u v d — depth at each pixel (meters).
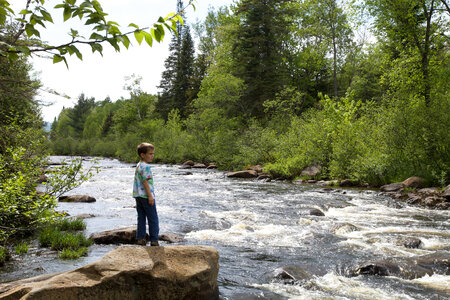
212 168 33.34
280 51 43.12
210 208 12.12
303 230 8.94
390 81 19.61
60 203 12.76
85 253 6.79
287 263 6.33
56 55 2.11
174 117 49.62
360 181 18.27
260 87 39.94
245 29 39.97
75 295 3.49
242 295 4.88
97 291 3.63
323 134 22.00
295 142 24.20
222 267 6.12
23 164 7.43
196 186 18.78
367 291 5.04
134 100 57.69
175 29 2.25
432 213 11.12
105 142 71.25
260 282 5.44
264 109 37.53
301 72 43.97
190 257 4.55
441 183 14.51
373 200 13.54
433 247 7.26
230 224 9.62
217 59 47.91
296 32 44.03
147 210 5.14
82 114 102.19
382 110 18.16
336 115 21.30
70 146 69.94
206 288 4.47
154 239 5.08
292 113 33.84
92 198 13.40
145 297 3.92
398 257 6.18
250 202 13.34
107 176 23.84
